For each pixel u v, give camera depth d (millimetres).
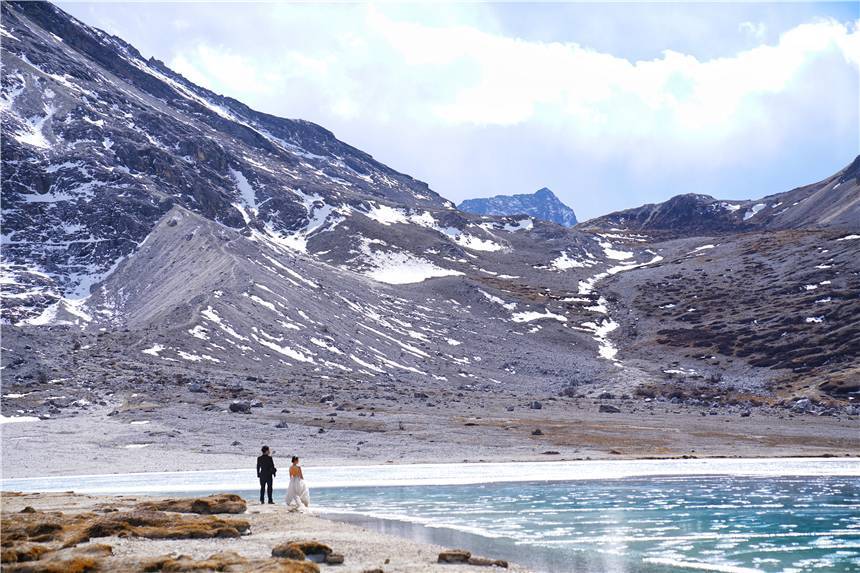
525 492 57000
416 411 118812
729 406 151375
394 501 52219
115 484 64938
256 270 199500
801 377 176875
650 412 137625
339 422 104312
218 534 33188
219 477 69750
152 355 142875
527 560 31188
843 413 141500
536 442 96688
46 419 101812
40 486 64188
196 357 146125
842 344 190625
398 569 26328
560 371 186375
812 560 32000
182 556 26359
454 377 169000
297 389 129875
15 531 31875
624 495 54781
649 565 30562
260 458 47594
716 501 51281
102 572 25047
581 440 99438
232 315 169000
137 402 111188
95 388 119625
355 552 29938
